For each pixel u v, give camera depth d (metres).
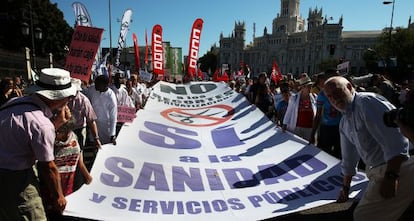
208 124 6.05
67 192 3.44
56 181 2.46
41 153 2.34
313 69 121.06
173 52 18.94
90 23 8.31
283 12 159.25
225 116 6.52
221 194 3.75
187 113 6.62
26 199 2.40
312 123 5.94
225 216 3.30
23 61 17.56
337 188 3.87
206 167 4.36
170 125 5.79
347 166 3.35
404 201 2.50
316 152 4.58
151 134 5.07
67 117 3.35
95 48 5.14
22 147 2.35
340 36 118.88
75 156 3.49
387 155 2.48
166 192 3.66
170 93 7.46
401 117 2.08
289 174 4.27
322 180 4.07
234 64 151.25
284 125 5.67
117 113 5.75
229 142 5.29
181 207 3.44
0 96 7.15
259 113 6.35
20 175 2.36
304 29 164.62
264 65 145.38
